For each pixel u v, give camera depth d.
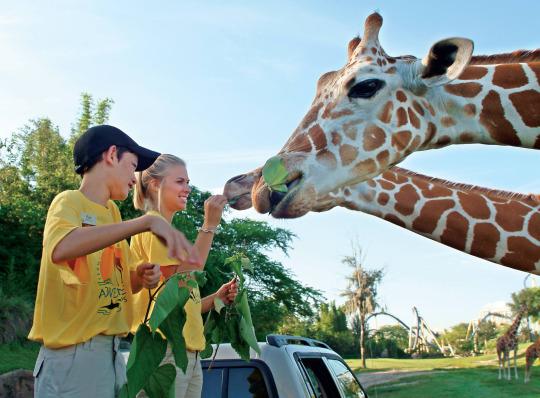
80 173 2.71
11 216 17.94
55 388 2.39
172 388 2.41
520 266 4.54
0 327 11.91
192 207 24.55
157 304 2.35
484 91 4.34
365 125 4.32
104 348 2.49
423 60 4.23
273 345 4.07
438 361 26.09
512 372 20.14
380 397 15.89
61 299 2.41
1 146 24.78
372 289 28.08
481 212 4.63
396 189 4.86
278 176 3.55
